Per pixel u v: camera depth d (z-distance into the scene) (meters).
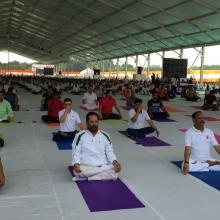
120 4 22.20
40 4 28.83
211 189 4.54
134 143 7.46
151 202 4.05
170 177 5.04
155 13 22.19
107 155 4.77
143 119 8.03
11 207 3.84
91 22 29.72
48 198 4.11
